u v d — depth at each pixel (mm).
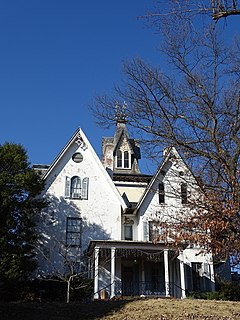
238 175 17125
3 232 27266
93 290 28750
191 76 19562
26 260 27906
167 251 29844
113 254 29469
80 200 33469
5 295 26281
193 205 18875
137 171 41062
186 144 18859
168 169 27594
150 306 20438
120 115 20391
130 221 33938
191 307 20234
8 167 29812
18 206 28688
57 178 33812
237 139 18234
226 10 11586
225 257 17797
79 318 19000
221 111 18938
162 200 33250
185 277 31469
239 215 16625
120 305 20812
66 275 28156
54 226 32312
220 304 21062
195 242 18047
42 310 20344
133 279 31656
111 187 34156
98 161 34719
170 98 19391
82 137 35219
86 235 32438
